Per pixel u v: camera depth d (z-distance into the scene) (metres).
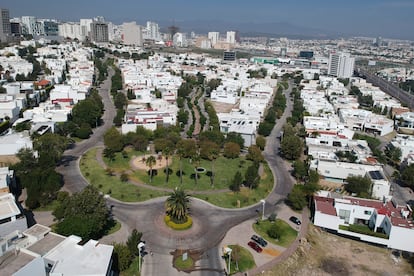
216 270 114.06
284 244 130.50
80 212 123.50
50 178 153.38
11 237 104.62
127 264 111.50
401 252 133.00
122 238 128.12
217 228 138.50
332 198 154.88
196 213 149.38
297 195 154.75
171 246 125.50
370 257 129.50
